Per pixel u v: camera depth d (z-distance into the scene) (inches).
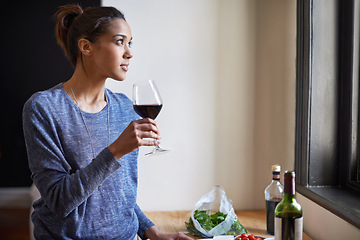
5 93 149.3
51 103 55.8
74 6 61.4
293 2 98.0
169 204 100.3
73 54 59.6
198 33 98.0
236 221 77.5
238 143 100.3
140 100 57.4
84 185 51.4
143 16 97.0
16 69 145.2
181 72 98.3
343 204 72.4
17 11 142.1
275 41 98.7
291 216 51.3
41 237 57.7
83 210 56.4
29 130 54.5
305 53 85.7
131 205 62.5
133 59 97.3
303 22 86.4
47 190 53.2
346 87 83.4
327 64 84.9
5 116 153.7
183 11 97.5
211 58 98.7
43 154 53.9
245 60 99.0
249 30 98.4
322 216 79.3
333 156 86.0
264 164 100.7
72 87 59.1
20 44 142.3
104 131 59.7
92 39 56.6
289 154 100.5
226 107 99.6
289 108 99.8
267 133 100.3
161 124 99.0
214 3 97.8
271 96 99.7
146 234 67.9
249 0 98.1
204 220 77.4
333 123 85.7
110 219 59.2
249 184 101.0
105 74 58.1
